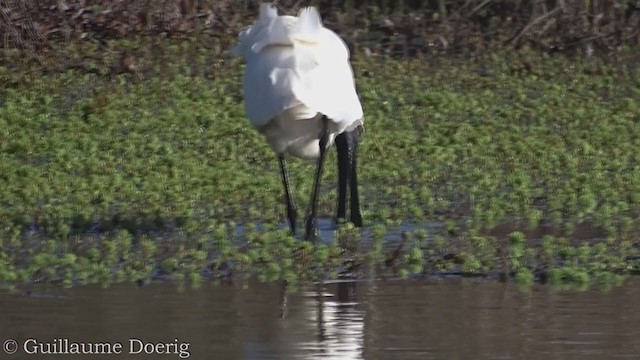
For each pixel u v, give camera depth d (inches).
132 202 1839.3
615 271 1459.2
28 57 2792.8
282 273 1451.8
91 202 1838.1
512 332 1206.3
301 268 1475.1
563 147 2256.4
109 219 1737.2
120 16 2982.3
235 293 1360.7
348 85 1563.7
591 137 2332.7
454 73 2842.0
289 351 1147.3
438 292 1363.2
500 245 1585.9
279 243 1588.3
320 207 1818.4
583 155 2196.1
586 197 1834.4
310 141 1592.0
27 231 1673.2
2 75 2694.4
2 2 2817.4
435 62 2935.5
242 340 1182.3
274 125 1546.5
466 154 2194.9
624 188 1939.0
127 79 2723.9
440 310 1286.9
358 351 1148.5
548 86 2755.9
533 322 1240.8
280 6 3196.4
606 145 2278.5
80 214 1756.9
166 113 2455.7
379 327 1226.6
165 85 2664.9
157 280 1422.2
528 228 1697.8
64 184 1932.8
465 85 2755.9
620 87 2768.2
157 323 1238.3
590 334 1197.7
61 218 1728.6
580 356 1130.0
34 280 1419.8
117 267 1487.5
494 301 1323.8
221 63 2832.2
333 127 1566.2
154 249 1572.3
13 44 2832.2
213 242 1608.0
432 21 3142.2
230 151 2202.3
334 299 1333.7
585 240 1624.0
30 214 1754.4
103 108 2491.4
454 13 3169.3
